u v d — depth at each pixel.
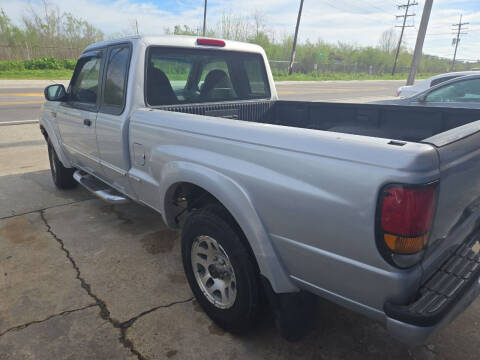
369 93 21.91
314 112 3.66
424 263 1.54
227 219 2.12
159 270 3.09
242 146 1.91
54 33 32.47
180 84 3.20
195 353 2.22
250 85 3.81
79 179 4.07
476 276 1.68
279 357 2.20
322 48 49.12
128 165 2.97
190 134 2.23
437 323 1.45
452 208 1.61
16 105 12.95
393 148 1.41
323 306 2.65
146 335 2.36
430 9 14.35
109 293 2.78
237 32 40.84
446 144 1.49
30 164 6.24
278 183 1.74
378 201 1.42
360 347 2.28
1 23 30.50
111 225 3.93
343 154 1.51
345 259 1.59
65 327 2.42
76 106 3.73
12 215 4.16
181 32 36.50
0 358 2.16
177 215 2.71
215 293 2.37
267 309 2.18
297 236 1.74
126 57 2.97
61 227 3.87
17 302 2.66
